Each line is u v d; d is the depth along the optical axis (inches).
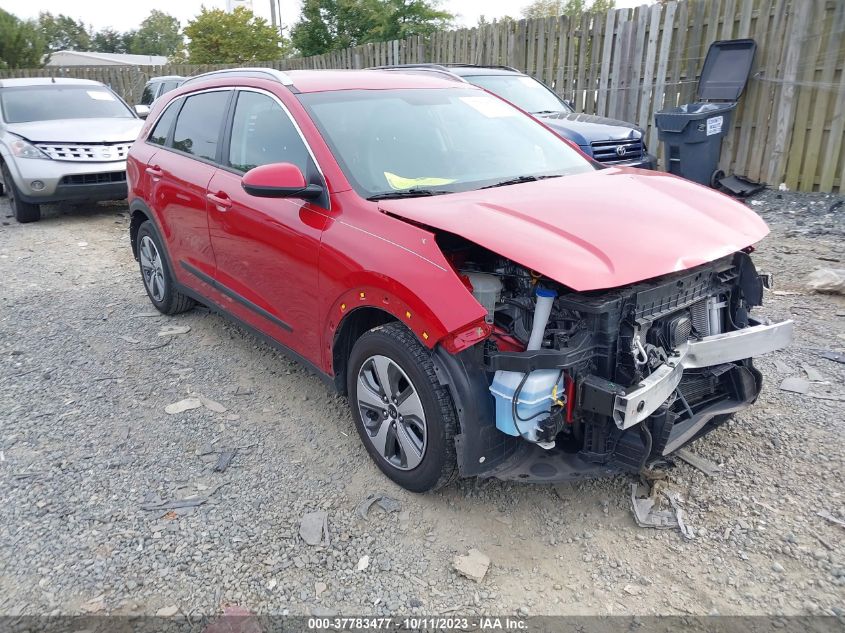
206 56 1190.3
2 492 130.3
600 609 102.6
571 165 163.2
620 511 124.1
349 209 130.6
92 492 130.6
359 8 987.9
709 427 131.7
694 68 393.1
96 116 407.5
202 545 116.1
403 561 112.7
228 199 164.1
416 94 167.0
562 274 101.3
